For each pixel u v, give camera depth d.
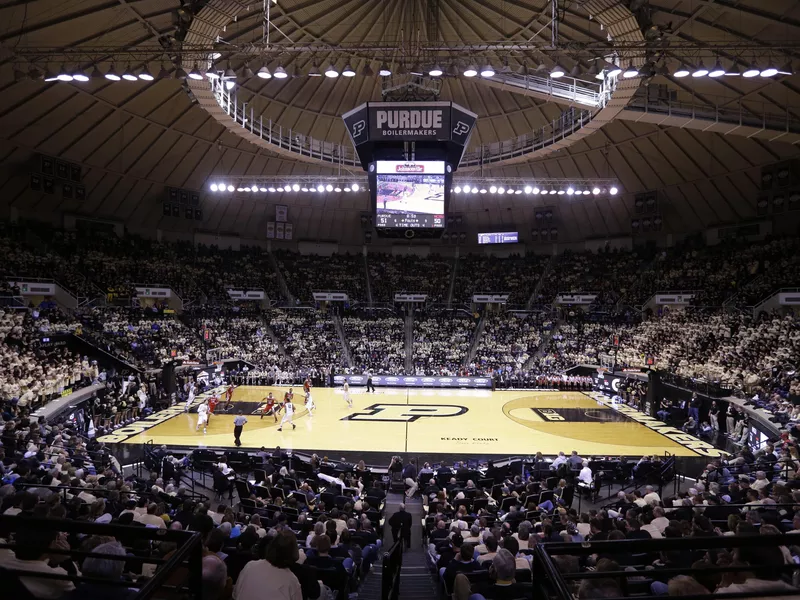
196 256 48.19
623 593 2.96
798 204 36.22
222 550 7.58
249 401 32.75
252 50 18.39
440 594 8.55
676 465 20.25
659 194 43.34
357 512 13.18
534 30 25.50
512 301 49.19
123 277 41.12
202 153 40.66
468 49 18.16
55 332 29.33
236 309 45.41
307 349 42.69
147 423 26.42
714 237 44.06
